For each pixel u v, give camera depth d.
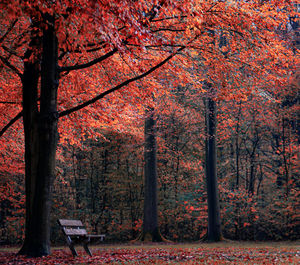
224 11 10.41
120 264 8.03
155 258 9.27
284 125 26.05
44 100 10.08
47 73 10.09
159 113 22.59
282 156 25.95
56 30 9.11
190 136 27.69
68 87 14.05
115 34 7.60
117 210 27.31
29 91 10.74
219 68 11.66
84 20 7.41
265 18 10.84
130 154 27.33
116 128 16.52
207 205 23.50
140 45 7.97
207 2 10.37
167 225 26.70
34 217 9.80
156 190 22.28
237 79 11.95
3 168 19.11
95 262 8.38
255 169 28.00
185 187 27.70
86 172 28.42
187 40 11.74
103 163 28.06
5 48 10.89
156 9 8.60
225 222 25.12
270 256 9.34
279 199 24.52
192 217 25.52
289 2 10.65
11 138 17.20
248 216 24.59
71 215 26.67
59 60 12.45
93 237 9.45
